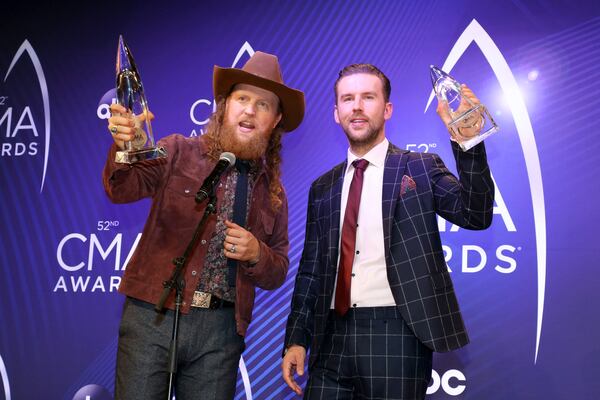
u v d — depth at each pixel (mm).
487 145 3215
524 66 3254
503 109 3236
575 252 3031
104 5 3926
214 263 2279
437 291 2297
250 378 3336
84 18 3936
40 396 3525
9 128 3871
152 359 2143
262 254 2301
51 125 3834
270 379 3318
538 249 3078
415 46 3434
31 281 3668
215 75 2547
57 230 3701
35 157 3809
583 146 3113
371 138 2582
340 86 2652
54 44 3938
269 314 3375
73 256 3658
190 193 2312
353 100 2600
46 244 3697
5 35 3994
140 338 2160
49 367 3551
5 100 3910
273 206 2523
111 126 1932
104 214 3672
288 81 3576
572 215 3064
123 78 2055
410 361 2277
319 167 3453
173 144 2375
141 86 2090
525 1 3322
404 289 2291
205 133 2564
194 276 2215
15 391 3551
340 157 3441
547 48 3246
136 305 2209
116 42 3863
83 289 3609
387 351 2289
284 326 3352
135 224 3631
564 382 2938
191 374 2227
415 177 2451
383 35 3498
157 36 3809
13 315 3641
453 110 2107
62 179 3756
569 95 3176
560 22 3258
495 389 3016
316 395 2371
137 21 3857
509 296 3078
